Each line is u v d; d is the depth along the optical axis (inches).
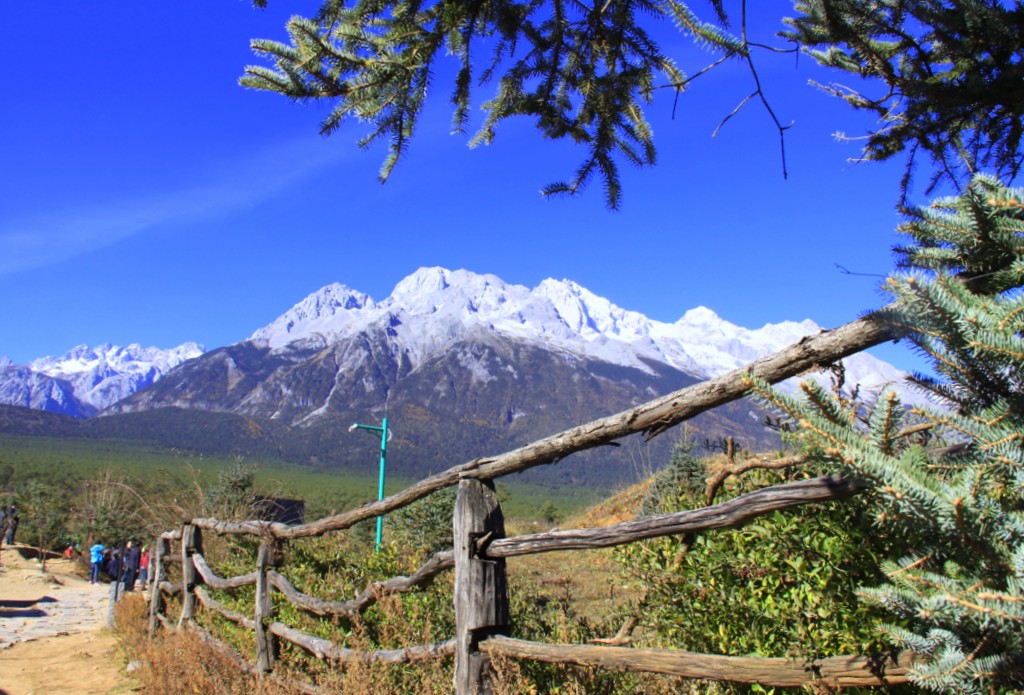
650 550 123.0
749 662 77.2
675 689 114.9
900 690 76.1
